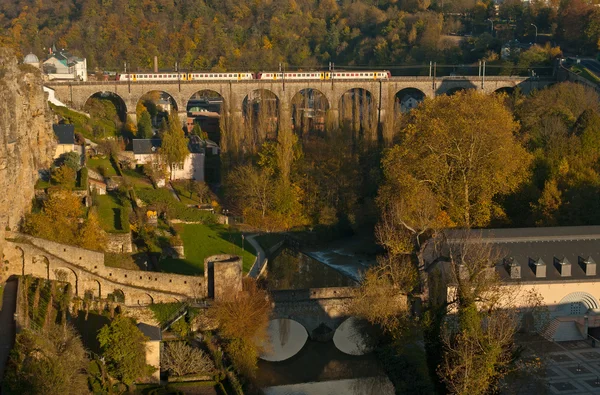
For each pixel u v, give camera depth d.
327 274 164.00
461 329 100.06
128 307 120.50
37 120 153.75
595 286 126.06
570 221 150.38
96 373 99.62
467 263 114.12
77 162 165.25
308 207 195.88
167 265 147.62
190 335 119.31
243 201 194.88
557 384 108.06
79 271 120.12
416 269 132.00
